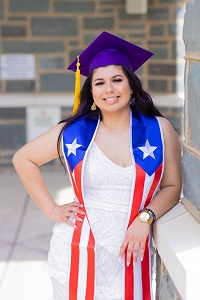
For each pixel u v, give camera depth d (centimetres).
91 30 800
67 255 261
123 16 793
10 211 642
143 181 249
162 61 789
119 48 266
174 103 785
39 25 800
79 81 274
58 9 797
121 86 256
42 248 532
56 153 270
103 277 257
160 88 795
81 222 261
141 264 257
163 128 259
